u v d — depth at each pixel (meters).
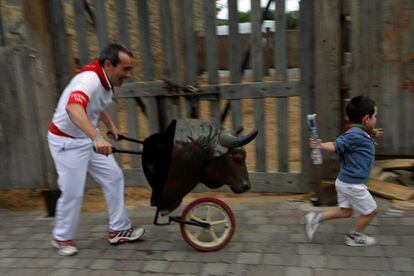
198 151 3.66
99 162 4.02
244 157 3.74
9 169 5.23
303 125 4.81
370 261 3.60
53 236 4.16
